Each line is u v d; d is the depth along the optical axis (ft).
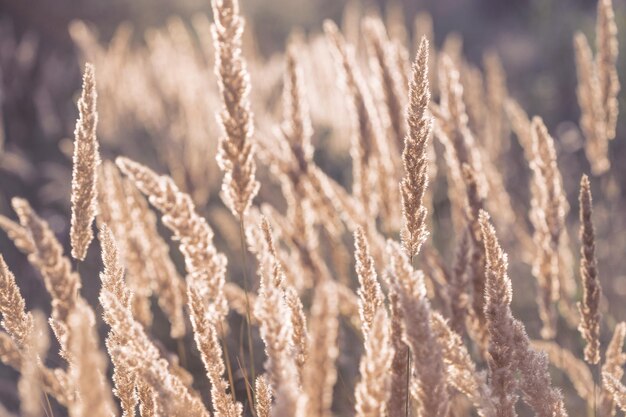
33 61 28.58
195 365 12.21
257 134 10.33
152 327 13.44
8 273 5.85
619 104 26.27
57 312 4.64
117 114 23.40
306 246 10.04
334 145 20.52
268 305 4.20
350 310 9.84
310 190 10.31
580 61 13.43
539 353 5.69
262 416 5.75
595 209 17.72
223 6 5.61
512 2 63.72
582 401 11.07
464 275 8.00
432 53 19.11
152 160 20.63
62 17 51.57
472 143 10.44
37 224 4.61
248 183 5.94
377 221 14.58
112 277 5.97
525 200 18.34
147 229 9.50
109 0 53.98
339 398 10.37
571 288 11.82
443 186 16.06
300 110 10.30
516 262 15.72
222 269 5.65
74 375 5.10
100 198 9.16
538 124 9.76
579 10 39.75
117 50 24.48
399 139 10.70
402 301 4.41
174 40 24.91
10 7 50.24
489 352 5.57
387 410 5.41
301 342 5.49
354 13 21.70
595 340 7.08
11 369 12.41
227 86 5.72
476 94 17.80
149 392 5.90
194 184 16.57
